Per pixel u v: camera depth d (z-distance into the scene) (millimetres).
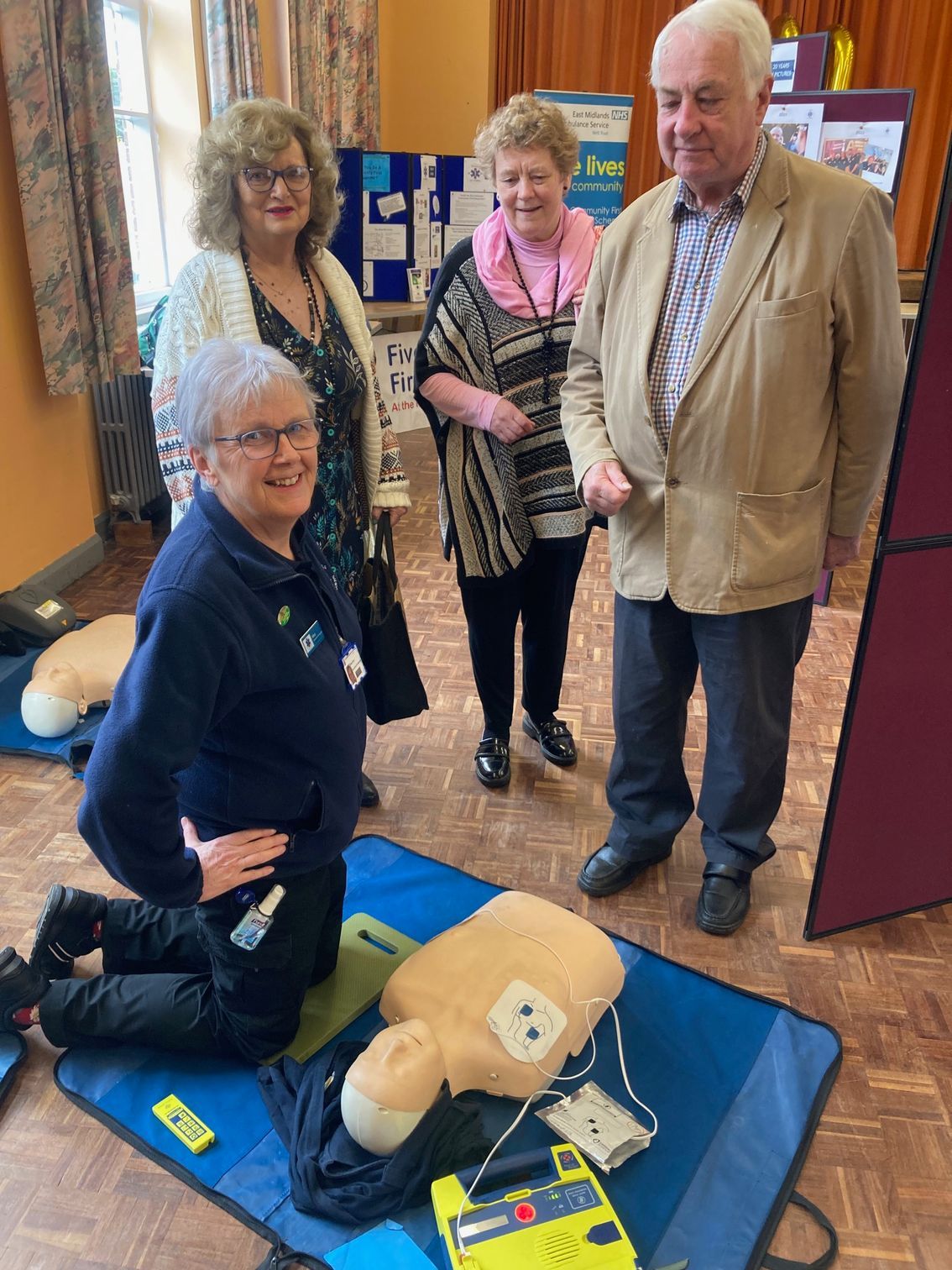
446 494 2230
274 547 1381
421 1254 1342
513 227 2039
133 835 1231
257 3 4484
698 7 1447
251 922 1431
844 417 1638
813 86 3574
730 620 1764
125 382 3830
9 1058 1646
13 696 2801
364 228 4746
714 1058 1687
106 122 3281
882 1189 1479
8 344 3217
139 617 1234
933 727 1842
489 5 6301
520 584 2348
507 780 2479
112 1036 1630
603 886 2078
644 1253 1364
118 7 4066
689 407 1648
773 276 1535
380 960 1870
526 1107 1530
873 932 2016
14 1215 1409
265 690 1328
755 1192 1456
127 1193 1444
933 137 6367
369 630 2113
